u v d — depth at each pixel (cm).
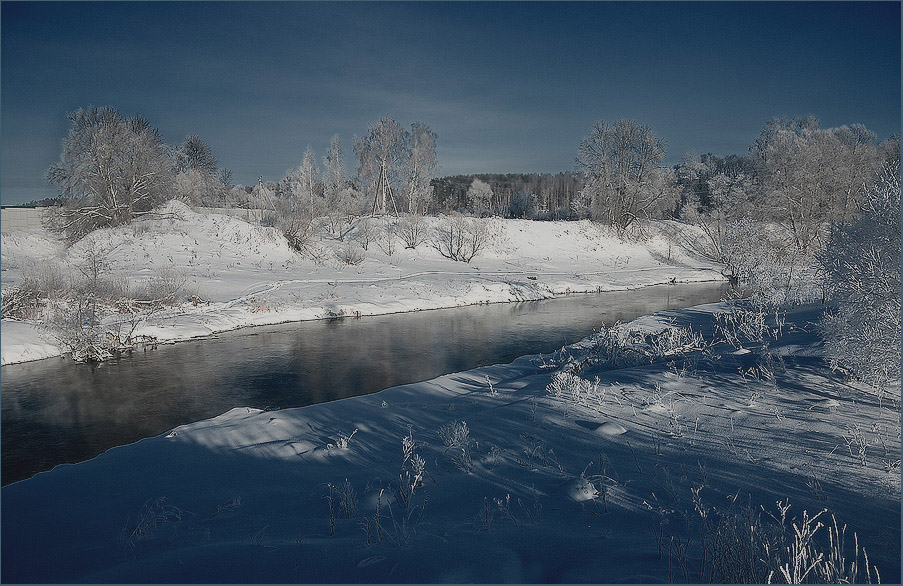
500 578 339
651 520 428
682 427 657
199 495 542
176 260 2889
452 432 692
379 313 2314
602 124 5044
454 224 4050
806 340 973
